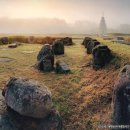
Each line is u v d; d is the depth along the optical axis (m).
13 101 13.77
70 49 36.56
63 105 17.88
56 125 14.34
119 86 13.57
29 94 13.46
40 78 22.41
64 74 23.23
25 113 13.44
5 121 13.50
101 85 19.55
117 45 29.36
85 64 25.73
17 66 25.98
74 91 19.78
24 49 37.25
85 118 16.36
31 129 13.78
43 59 25.02
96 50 23.69
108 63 22.84
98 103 17.39
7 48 38.59
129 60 21.23
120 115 13.25
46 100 13.62
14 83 14.32
